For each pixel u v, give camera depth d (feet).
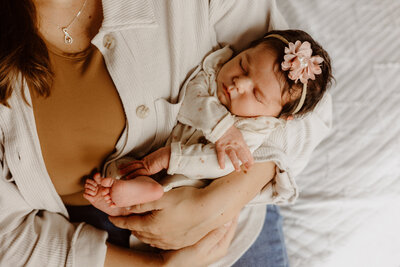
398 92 4.53
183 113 3.17
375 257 4.05
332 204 4.17
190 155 2.98
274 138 3.31
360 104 4.49
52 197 2.96
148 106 2.88
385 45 4.77
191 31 3.03
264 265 3.75
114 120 2.77
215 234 3.20
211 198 2.96
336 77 4.63
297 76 3.06
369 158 4.27
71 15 2.49
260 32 3.42
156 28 2.74
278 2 5.05
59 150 2.72
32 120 2.52
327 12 4.96
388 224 4.11
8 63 2.26
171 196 3.00
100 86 2.64
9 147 2.56
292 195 3.44
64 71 2.54
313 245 4.10
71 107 2.60
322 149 4.36
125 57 2.64
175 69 2.95
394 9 4.97
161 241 3.11
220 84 3.29
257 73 3.13
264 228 3.90
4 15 2.24
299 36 3.26
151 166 3.00
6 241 2.82
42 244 2.88
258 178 3.14
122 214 3.11
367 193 4.17
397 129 4.36
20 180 2.72
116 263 3.07
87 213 3.45
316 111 3.52
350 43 4.78
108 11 2.46
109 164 3.04
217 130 3.00
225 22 3.26
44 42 2.44
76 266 2.90
